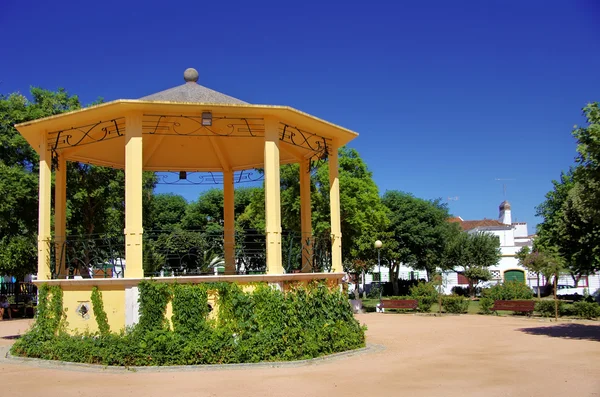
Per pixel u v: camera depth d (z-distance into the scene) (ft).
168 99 46.32
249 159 59.11
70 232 94.58
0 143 91.56
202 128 51.88
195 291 40.68
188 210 172.55
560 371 37.45
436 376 35.60
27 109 95.81
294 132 50.47
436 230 164.66
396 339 57.11
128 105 41.73
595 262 92.79
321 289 45.96
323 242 51.01
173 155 58.23
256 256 50.24
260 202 106.32
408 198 168.66
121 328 40.78
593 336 58.65
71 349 40.19
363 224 103.60
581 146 52.39
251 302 41.47
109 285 41.39
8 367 39.34
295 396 29.73
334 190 51.80
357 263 127.24
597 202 53.78
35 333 43.83
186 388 31.71
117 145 53.78
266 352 39.86
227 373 36.24
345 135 51.39
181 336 39.63
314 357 41.50
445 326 72.08
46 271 45.68
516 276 188.14
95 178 94.68
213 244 52.03
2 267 88.84
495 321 79.82
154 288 40.27
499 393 30.50
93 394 30.48
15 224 94.22
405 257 164.96
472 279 164.96
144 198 109.29
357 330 48.67
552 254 135.23
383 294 171.22
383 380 34.17
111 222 100.73
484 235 167.43
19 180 89.66
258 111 43.83
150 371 36.99
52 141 48.32
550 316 85.10
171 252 52.11
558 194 136.67
